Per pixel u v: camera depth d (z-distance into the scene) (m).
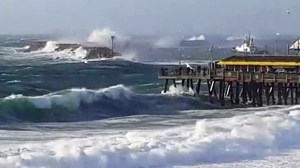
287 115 117.88
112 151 78.56
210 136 91.12
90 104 178.25
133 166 76.56
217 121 111.00
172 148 83.12
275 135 94.88
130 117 165.75
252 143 90.19
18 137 108.19
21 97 163.00
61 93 180.75
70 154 76.06
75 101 173.88
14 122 149.38
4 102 157.25
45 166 72.62
